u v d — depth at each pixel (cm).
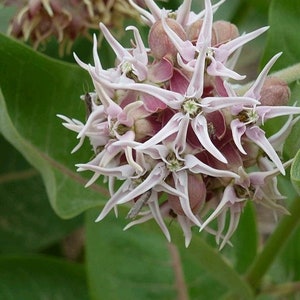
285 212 19
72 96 24
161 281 30
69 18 25
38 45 26
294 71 20
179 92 18
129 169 18
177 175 18
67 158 24
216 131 18
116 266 30
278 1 24
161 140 17
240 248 28
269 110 18
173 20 19
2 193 32
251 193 19
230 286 25
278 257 29
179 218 19
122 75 18
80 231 36
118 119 18
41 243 32
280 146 19
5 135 22
